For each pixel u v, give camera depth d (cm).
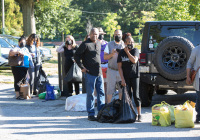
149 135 873
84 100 1268
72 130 934
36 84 1683
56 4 5362
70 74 1489
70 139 833
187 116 959
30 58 1625
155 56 1209
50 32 6078
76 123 1033
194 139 830
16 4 6462
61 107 1353
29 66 1645
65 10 7288
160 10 4256
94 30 1075
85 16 14550
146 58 1273
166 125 987
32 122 1047
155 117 994
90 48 1070
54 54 4969
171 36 1197
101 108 1089
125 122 1025
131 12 14550
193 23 1301
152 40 1322
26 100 1536
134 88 1050
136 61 1029
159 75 1238
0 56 2556
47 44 9706
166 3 4216
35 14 5672
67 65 1505
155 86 1292
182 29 1308
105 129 947
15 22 6275
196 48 1009
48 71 2953
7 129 949
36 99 1566
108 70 1159
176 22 1311
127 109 1030
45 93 1566
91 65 1073
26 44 1647
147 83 1280
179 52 1188
